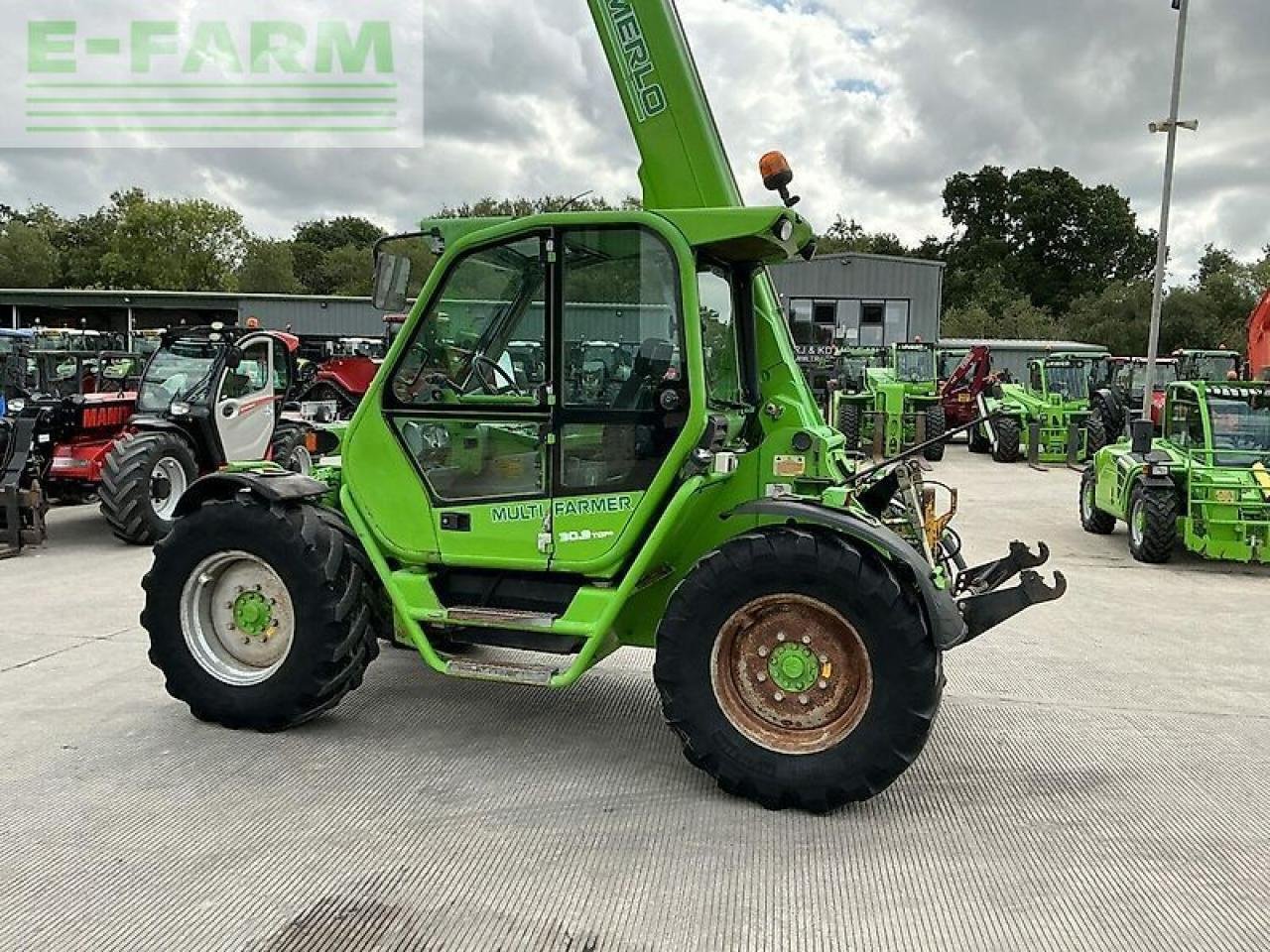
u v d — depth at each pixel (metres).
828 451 4.06
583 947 2.64
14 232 58.47
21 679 4.77
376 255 4.02
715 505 4.07
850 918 2.81
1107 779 3.81
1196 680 5.12
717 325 3.94
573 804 3.51
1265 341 11.01
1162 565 8.40
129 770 3.74
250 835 3.23
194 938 2.65
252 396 9.79
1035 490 13.21
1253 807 3.58
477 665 3.78
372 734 4.15
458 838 3.24
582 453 3.75
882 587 3.32
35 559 7.86
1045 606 6.79
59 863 3.04
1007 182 65.94
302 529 4.00
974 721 4.47
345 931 2.69
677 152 4.25
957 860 3.15
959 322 52.12
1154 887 3.00
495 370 3.83
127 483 8.14
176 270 51.44
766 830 3.34
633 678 4.94
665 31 4.21
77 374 13.45
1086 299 55.09
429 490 3.94
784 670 3.50
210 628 4.22
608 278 3.65
